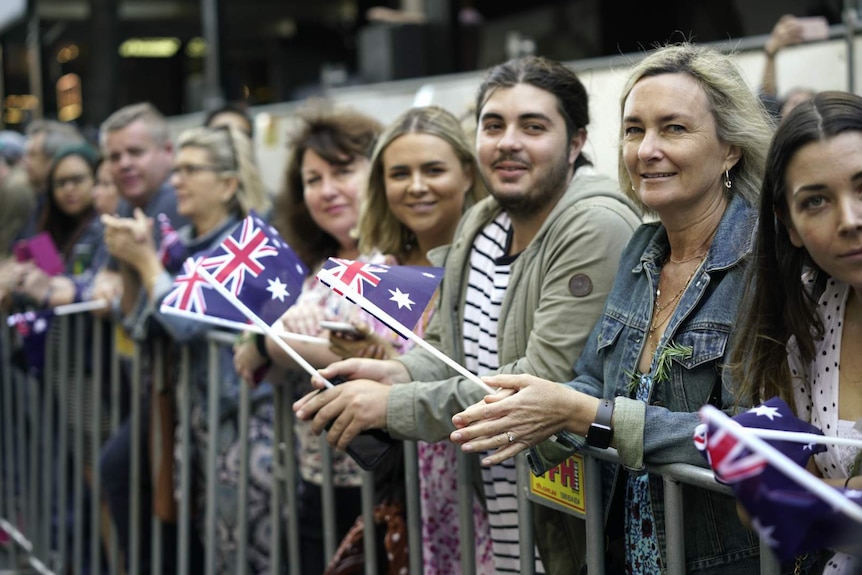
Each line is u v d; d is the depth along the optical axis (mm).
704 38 7484
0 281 5391
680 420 2439
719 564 2504
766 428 2121
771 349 2324
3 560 6434
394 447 3352
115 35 11102
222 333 4160
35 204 6898
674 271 2629
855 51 4465
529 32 8781
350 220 4000
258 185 4742
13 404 6285
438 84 6078
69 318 5379
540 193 3041
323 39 11695
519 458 2887
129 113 5344
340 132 4012
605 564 2777
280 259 3215
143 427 4715
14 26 11867
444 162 3494
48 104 11883
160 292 4270
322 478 3684
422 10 8914
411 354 3234
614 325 2688
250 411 4188
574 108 3076
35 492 5801
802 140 2086
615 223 2902
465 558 3162
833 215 2062
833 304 2287
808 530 1708
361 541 3574
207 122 6066
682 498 2475
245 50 11688
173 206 5250
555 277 2896
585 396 2533
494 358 3115
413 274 2854
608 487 2725
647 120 2570
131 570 4738
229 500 4238
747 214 2523
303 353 3635
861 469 2191
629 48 8070
